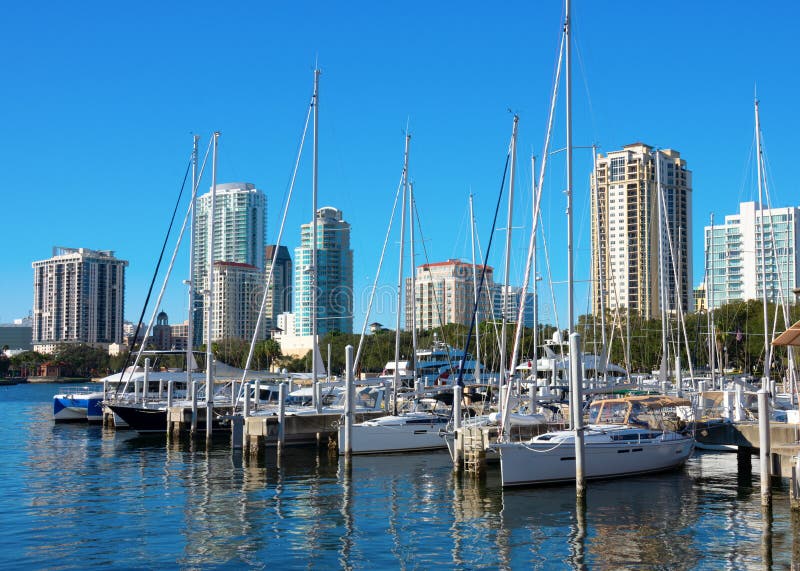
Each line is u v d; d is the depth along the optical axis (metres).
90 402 75.38
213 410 58.69
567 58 42.78
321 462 47.06
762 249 62.34
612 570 24.91
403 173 66.44
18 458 49.75
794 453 32.88
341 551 27.06
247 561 25.97
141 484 39.75
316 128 57.22
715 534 28.72
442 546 27.61
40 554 26.75
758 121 64.62
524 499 34.81
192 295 68.81
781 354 97.06
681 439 41.41
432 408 57.75
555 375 60.12
